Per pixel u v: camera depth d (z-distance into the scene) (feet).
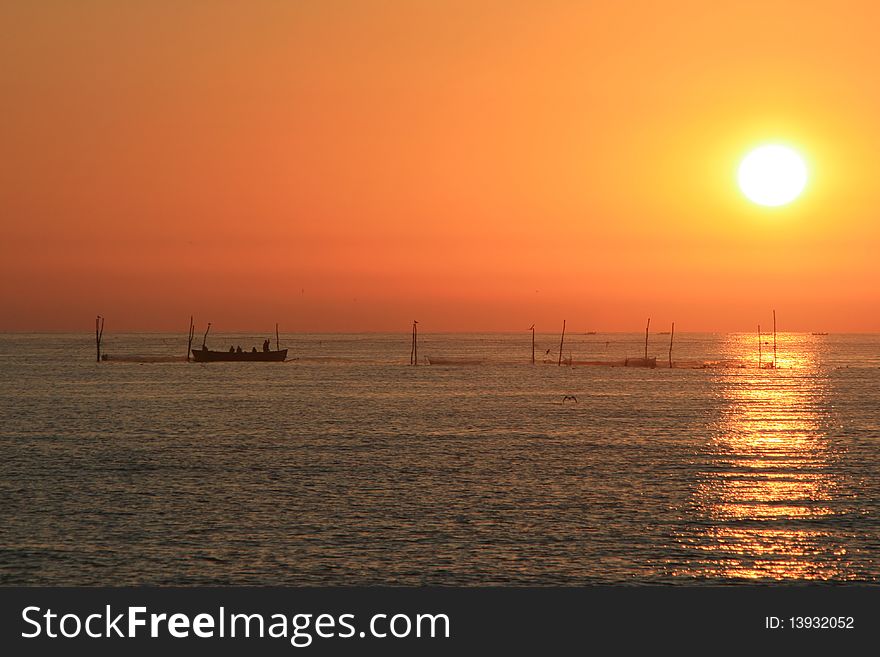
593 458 290.97
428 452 302.66
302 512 210.59
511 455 296.51
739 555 179.93
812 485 245.04
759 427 384.68
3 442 324.19
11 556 177.47
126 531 193.57
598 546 185.06
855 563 175.83
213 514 208.13
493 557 178.40
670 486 242.58
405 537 190.29
